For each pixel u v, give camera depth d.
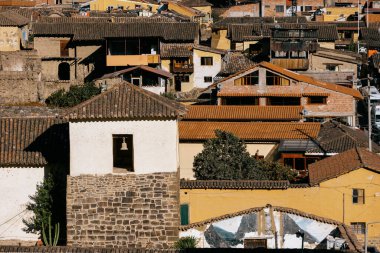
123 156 45.31
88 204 44.09
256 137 65.88
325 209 48.81
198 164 56.03
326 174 49.78
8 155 48.59
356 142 63.00
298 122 71.44
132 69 92.62
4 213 48.53
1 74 86.50
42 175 48.56
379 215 48.84
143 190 43.91
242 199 48.66
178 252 38.12
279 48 97.75
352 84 89.31
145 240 43.97
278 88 79.31
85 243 44.16
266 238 45.53
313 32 99.19
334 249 39.75
